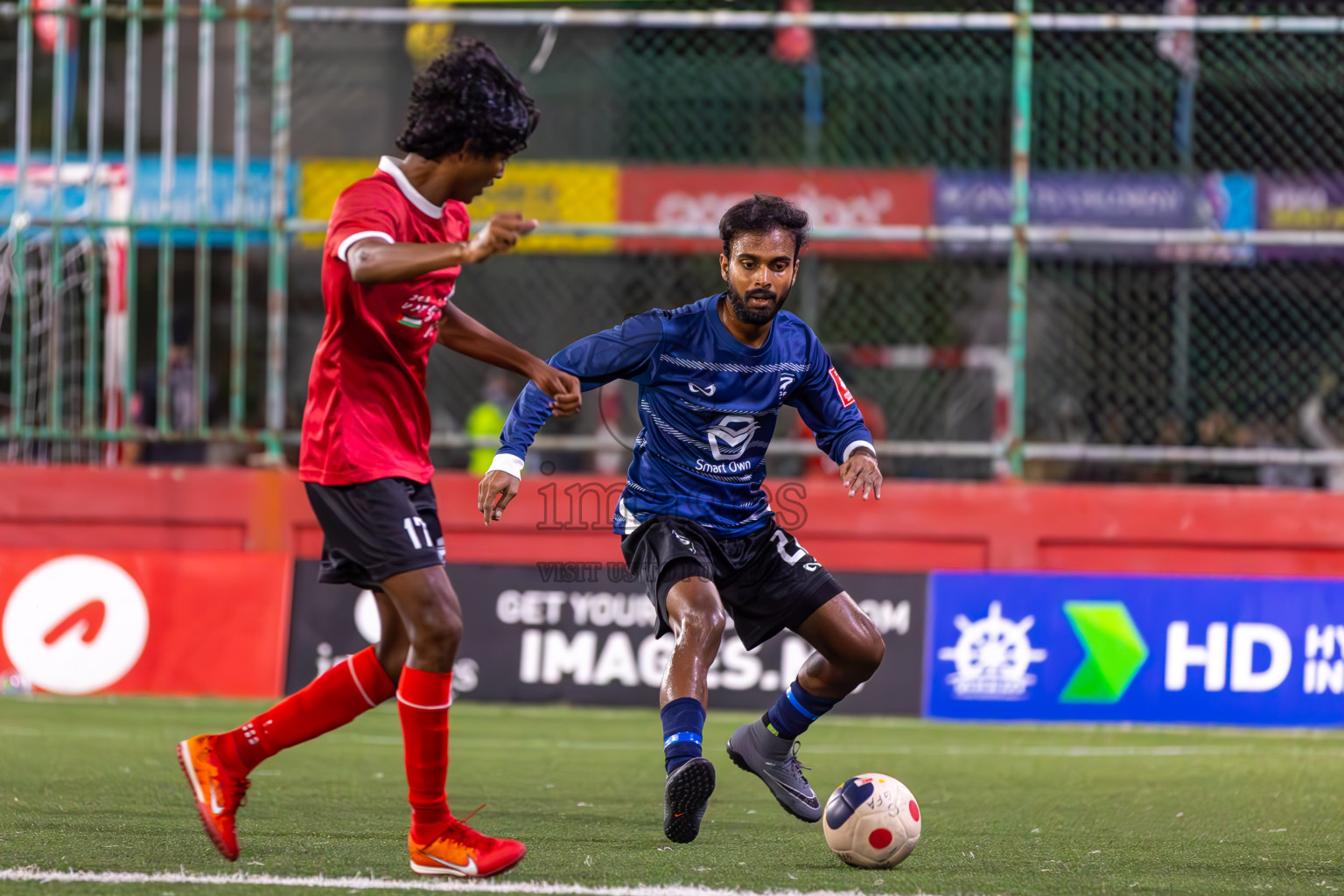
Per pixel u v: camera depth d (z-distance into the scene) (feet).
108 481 95.09
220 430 94.43
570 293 115.44
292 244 116.88
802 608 45.01
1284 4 104.37
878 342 118.73
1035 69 110.83
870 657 44.73
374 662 40.91
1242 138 107.65
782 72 118.73
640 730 83.10
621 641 92.02
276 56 93.30
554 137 117.70
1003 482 94.94
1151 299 110.63
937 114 116.98
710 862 42.60
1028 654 90.99
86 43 113.91
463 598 92.48
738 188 116.78
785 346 45.85
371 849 43.75
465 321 41.47
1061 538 93.76
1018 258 92.43
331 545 39.78
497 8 117.39
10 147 113.50
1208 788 63.46
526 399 43.68
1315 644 90.63
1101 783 64.64
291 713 40.50
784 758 47.34
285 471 94.79
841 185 117.08
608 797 58.49
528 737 79.10
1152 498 93.71
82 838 44.86
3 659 93.04
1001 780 65.57
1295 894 39.19
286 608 93.04
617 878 39.17
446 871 38.58
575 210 115.96
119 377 94.22
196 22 115.03
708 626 42.29
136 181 95.40
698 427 45.52
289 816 50.96
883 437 117.29
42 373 97.14
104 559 93.56
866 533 94.02
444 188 39.14
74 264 96.99
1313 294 108.68
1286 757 75.20
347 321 38.14
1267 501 93.50
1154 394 110.42
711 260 115.24
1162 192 110.01
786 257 43.16
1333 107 105.19
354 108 114.52
